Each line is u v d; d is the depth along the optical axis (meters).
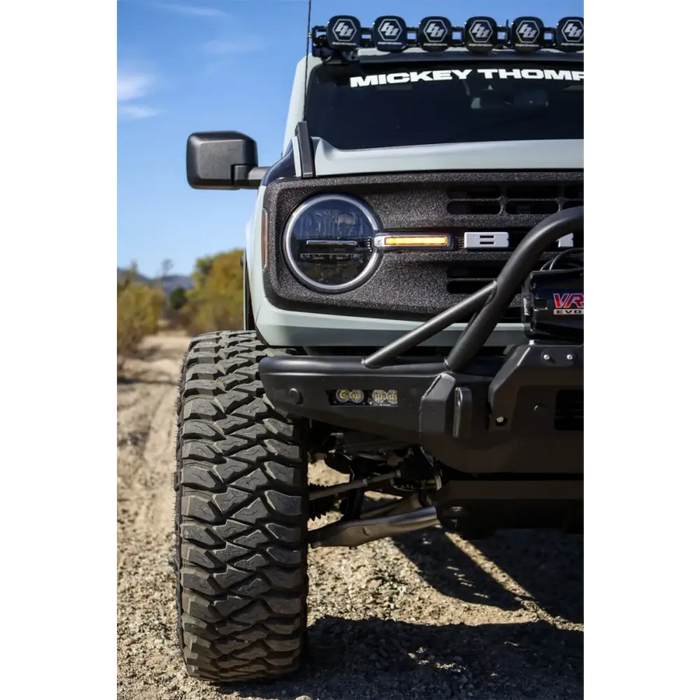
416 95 3.56
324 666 3.06
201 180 3.32
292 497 2.67
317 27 3.70
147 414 10.93
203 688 2.91
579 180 2.63
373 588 4.00
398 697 2.80
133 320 19.62
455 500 2.73
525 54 3.80
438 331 2.43
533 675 2.98
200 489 2.69
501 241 2.62
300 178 2.69
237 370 2.81
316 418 2.54
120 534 5.36
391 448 2.83
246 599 2.67
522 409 2.41
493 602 3.82
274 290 2.62
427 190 2.63
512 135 3.40
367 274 2.62
